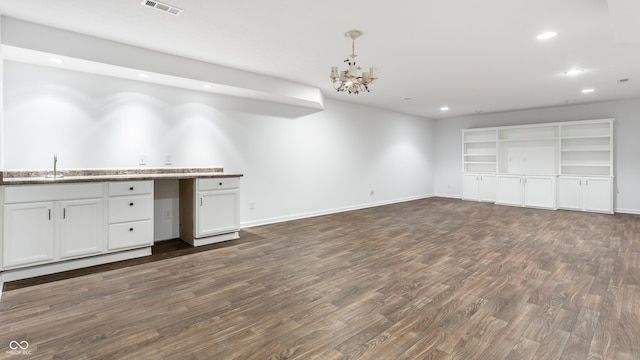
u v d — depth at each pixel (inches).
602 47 137.9
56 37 118.7
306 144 231.9
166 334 76.8
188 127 173.3
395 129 309.4
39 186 112.7
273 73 177.9
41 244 113.8
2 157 109.4
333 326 80.9
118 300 95.3
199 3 100.7
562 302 93.9
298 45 136.3
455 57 151.0
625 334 76.1
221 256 139.9
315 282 110.2
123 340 74.1
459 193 345.7
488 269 122.7
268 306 92.0
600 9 103.9
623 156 250.7
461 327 80.1
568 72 175.5
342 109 257.4
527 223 209.8
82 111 141.1
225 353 69.3
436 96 239.8
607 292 100.7
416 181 338.6
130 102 154.1
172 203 170.6
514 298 97.0
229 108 189.5
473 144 331.6
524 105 274.4
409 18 110.9
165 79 153.6
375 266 126.6
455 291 102.4
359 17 110.1
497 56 150.3
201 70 156.9
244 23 114.9
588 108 264.7
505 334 76.8
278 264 129.0
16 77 126.3
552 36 126.0
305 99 203.2
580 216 235.3
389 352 69.7
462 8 103.7
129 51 135.6
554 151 278.2
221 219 163.2
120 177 132.0
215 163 184.2
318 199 241.1
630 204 248.7
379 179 293.4
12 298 96.0
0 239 106.1
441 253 143.8
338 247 154.1
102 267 125.0
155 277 114.5
